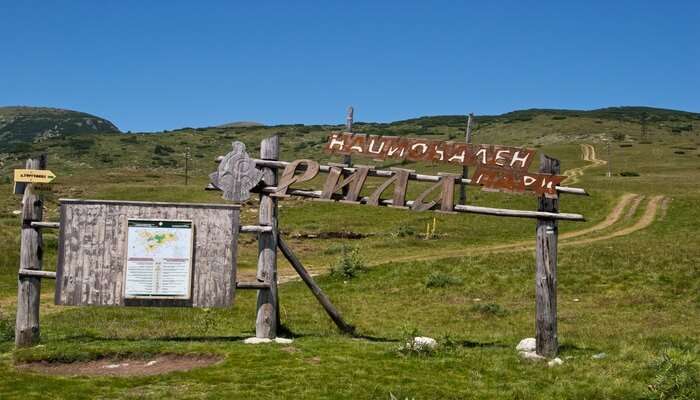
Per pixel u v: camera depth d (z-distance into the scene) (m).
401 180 13.34
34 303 13.37
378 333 17.05
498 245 45.44
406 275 29.00
